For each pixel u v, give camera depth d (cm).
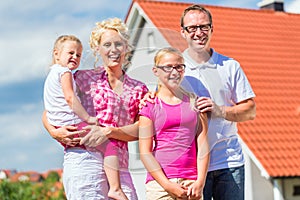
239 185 596
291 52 2209
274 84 2022
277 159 1727
